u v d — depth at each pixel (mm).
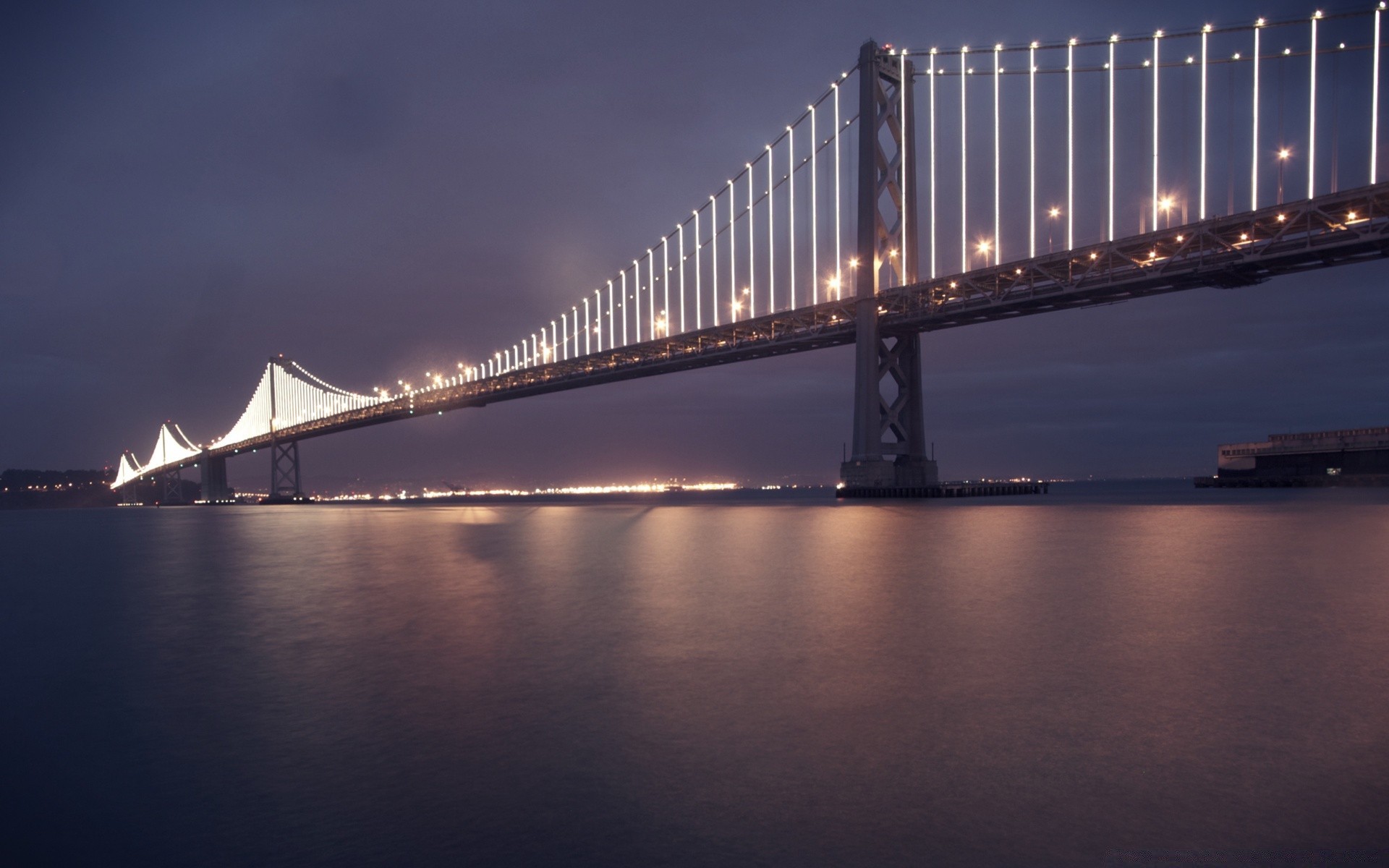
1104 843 4129
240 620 12055
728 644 9156
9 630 11719
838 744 5641
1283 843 4105
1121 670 7621
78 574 20938
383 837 4340
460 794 4891
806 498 132500
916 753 5426
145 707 7074
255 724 6449
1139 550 20250
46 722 6691
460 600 13508
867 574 16188
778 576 16109
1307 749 5406
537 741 5824
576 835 4305
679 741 5738
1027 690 6945
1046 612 11031
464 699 7016
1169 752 5379
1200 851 4031
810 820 4441
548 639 9664
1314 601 11586
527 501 155500
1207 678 7273
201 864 4082
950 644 8914
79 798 4996
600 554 22750
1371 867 3846
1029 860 3961
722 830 4320
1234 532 26578
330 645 9711
